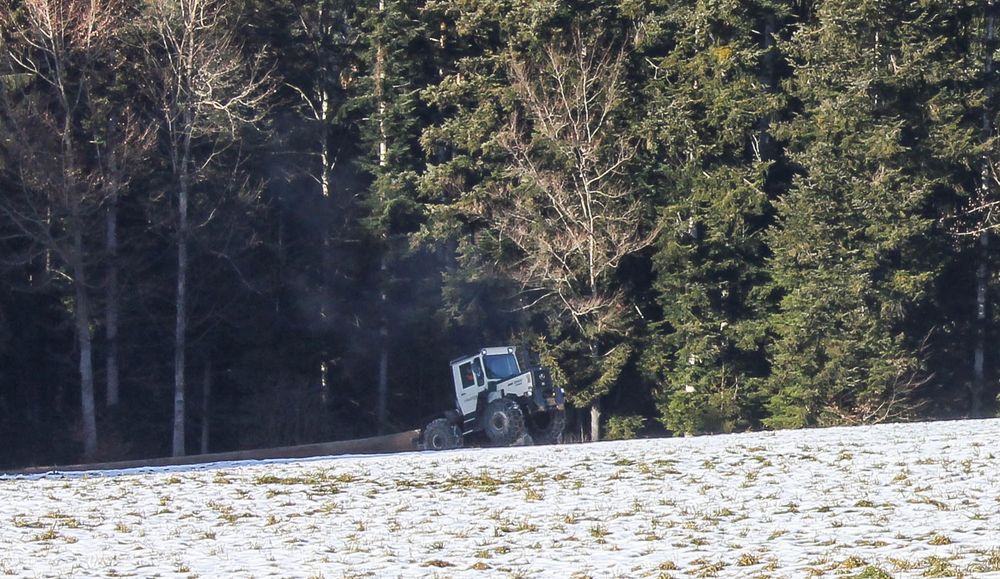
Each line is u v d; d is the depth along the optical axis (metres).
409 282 192.12
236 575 48.34
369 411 198.38
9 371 174.75
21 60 162.38
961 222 165.75
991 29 170.12
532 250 163.62
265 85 183.50
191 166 171.62
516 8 170.88
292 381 186.38
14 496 74.19
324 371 192.00
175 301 178.12
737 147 164.62
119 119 164.38
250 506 66.94
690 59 164.00
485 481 72.00
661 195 168.50
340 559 51.12
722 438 96.12
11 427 170.75
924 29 156.25
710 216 162.38
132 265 172.62
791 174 173.50
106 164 160.12
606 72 165.25
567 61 164.50
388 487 72.06
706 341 160.75
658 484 67.12
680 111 161.50
